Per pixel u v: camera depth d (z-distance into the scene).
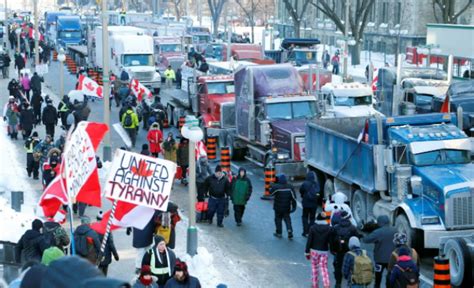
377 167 18.83
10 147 32.47
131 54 52.03
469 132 28.59
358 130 23.20
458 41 47.59
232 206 23.42
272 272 17.22
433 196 17.55
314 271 15.84
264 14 121.69
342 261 15.66
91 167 12.88
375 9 76.88
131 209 13.37
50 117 32.41
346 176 20.81
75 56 67.94
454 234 17.28
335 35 82.62
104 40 28.83
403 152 18.53
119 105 44.78
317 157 22.77
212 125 31.55
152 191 12.98
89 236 13.80
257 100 28.09
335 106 32.41
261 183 26.44
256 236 20.12
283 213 19.84
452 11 58.16
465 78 46.09
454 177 17.58
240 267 17.52
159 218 15.44
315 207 19.84
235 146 30.00
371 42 77.31
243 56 57.22
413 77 36.81
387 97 37.47
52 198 13.65
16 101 37.22
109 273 16.34
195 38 78.31
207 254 15.61
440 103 32.34
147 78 50.84
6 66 56.66
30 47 67.81
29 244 13.87
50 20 87.12
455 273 16.16
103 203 22.58
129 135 32.12
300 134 25.62
